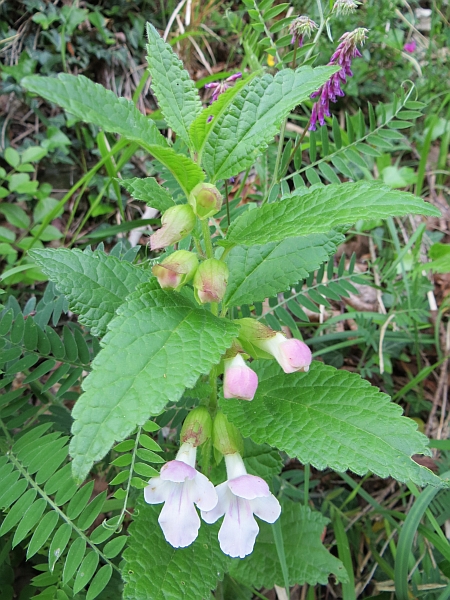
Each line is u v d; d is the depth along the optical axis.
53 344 0.21
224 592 0.22
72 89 0.12
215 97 0.24
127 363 0.12
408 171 0.41
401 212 0.13
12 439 0.20
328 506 0.28
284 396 0.16
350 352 0.35
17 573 0.23
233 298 0.19
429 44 0.46
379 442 0.15
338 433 0.15
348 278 0.26
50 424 0.19
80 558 0.17
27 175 0.35
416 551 0.26
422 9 0.53
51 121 0.39
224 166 0.16
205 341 0.13
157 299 0.14
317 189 0.14
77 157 0.40
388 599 0.23
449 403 0.32
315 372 0.17
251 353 0.17
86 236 0.33
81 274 0.18
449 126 0.44
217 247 0.20
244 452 0.21
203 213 0.15
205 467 0.19
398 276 0.37
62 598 0.18
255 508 0.16
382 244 0.39
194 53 0.45
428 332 0.35
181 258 0.15
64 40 0.39
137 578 0.16
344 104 0.45
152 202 0.16
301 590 0.25
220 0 0.45
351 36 0.21
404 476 0.14
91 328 0.17
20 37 0.40
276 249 0.19
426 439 0.15
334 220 0.13
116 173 0.34
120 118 0.13
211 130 0.15
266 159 0.31
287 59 0.24
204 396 0.18
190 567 0.17
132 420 0.11
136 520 0.17
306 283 0.26
